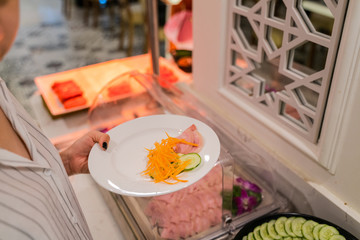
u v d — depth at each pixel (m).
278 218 1.02
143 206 1.02
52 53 4.60
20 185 0.59
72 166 1.01
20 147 0.68
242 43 1.23
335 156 0.98
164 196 1.00
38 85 1.86
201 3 1.35
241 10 1.16
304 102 1.06
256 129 1.29
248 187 1.13
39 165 0.64
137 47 4.67
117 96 1.38
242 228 0.98
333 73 0.91
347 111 0.90
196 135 0.95
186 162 0.86
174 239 1.00
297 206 1.18
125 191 0.81
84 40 4.99
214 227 1.05
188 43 1.82
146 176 0.87
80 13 6.17
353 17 0.79
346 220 1.00
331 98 0.92
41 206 0.60
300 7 0.96
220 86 1.41
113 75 1.90
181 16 1.85
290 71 1.05
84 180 1.32
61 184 0.71
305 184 1.10
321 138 1.00
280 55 1.06
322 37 0.90
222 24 1.26
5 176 0.57
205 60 1.45
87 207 1.21
